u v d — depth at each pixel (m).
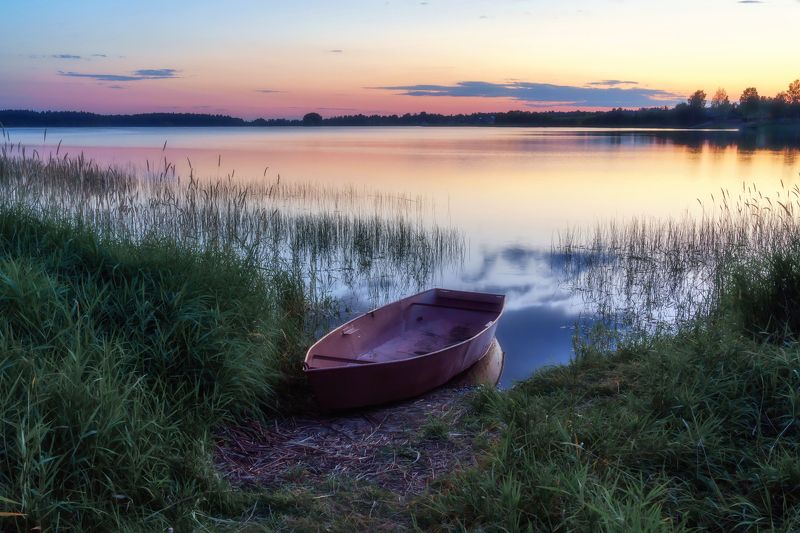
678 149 63.75
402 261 13.84
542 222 18.89
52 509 3.05
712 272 12.09
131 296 4.89
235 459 4.27
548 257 14.39
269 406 5.10
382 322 7.75
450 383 6.88
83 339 4.28
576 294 11.55
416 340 7.89
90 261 5.43
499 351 8.48
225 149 69.75
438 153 60.16
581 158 50.00
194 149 68.56
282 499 3.67
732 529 3.18
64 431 3.38
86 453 3.37
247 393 4.89
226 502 3.60
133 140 101.19
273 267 8.56
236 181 24.83
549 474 3.53
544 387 5.40
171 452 3.89
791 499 3.35
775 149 59.16
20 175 12.69
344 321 9.39
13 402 3.41
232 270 6.00
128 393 3.83
